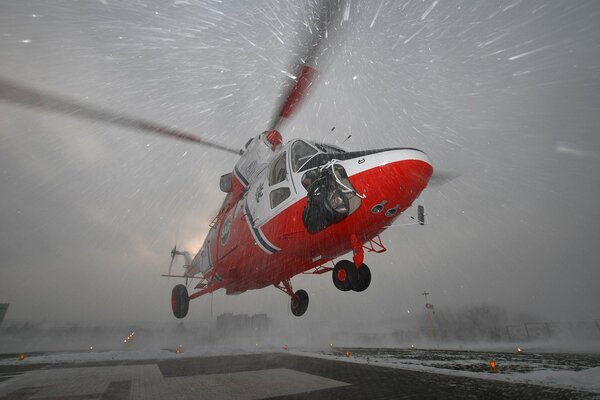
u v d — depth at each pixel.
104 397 3.87
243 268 7.95
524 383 4.63
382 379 5.08
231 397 3.82
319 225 5.05
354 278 5.08
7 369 6.46
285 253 6.30
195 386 4.51
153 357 9.09
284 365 6.94
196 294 11.13
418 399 3.68
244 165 8.24
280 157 6.53
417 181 4.77
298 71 6.73
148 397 3.85
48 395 3.99
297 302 9.73
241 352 10.52
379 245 5.93
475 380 4.96
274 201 6.14
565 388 4.20
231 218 8.40
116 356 8.98
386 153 4.88
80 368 6.50
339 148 6.42
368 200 4.82
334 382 4.80
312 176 5.26
